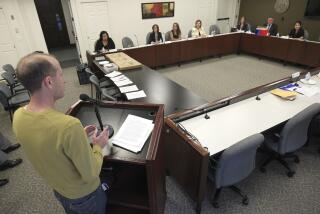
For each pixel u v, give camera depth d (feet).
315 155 8.87
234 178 6.22
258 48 20.94
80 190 3.63
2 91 10.76
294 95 8.71
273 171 8.20
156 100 9.02
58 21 27.66
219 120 7.38
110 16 21.53
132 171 5.17
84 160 3.06
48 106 3.05
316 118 8.56
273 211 6.75
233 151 5.43
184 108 8.32
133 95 9.45
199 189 6.04
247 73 17.83
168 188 7.55
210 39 20.58
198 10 26.04
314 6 22.31
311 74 10.87
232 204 7.01
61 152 3.01
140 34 23.81
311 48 17.10
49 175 3.47
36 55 2.89
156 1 23.09
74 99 14.38
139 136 4.09
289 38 18.42
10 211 7.05
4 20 18.13
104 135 3.71
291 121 6.65
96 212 4.13
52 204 7.23
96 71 14.60
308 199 7.08
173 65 20.13
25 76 2.76
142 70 12.76
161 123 4.33
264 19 27.40
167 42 18.56
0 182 8.02
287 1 24.43
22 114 3.05
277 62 20.22
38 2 25.72
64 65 21.50
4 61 19.15
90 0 20.11
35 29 19.83
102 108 4.92
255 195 7.27
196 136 6.63
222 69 18.88
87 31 21.06
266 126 7.07
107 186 4.60
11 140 10.50
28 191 7.74
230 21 30.09
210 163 6.28
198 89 15.17
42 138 2.95
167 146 7.12
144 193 4.66
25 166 8.87
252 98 8.78
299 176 7.95
